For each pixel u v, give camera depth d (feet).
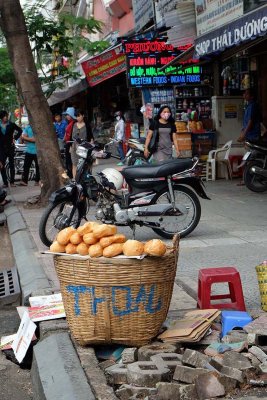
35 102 38.73
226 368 12.83
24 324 16.93
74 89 78.18
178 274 21.34
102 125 82.84
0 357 17.01
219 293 18.71
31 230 31.48
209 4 39.55
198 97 53.01
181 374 12.63
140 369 12.96
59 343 15.05
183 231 27.73
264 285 16.52
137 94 69.92
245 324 14.88
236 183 46.14
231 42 33.19
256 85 49.75
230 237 27.50
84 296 14.14
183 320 15.42
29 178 61.16
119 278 13.87
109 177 26.81
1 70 105.09
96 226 14.25
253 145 40.42
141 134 66.59
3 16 38.14
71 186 27.25
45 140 38.96
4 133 52.70
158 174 26.63
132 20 74.84
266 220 31.58
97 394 12.27
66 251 14.38
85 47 72.49
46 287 20.22
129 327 14.20
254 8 33.37
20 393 14.82
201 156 48.91
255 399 12.05
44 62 81.97
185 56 45.62
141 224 26.84
